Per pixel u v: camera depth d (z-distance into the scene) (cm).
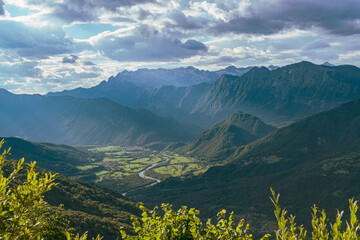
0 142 721
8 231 672
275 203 580
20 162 736
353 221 521
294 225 571
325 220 564
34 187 720
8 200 713
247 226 932
